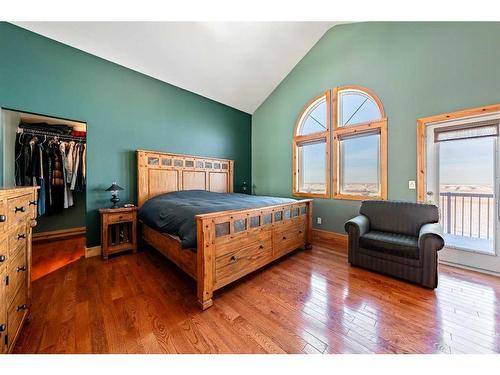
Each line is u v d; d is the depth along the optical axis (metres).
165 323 1.54
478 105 2.35
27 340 1.35
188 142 3.97
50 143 3.49
